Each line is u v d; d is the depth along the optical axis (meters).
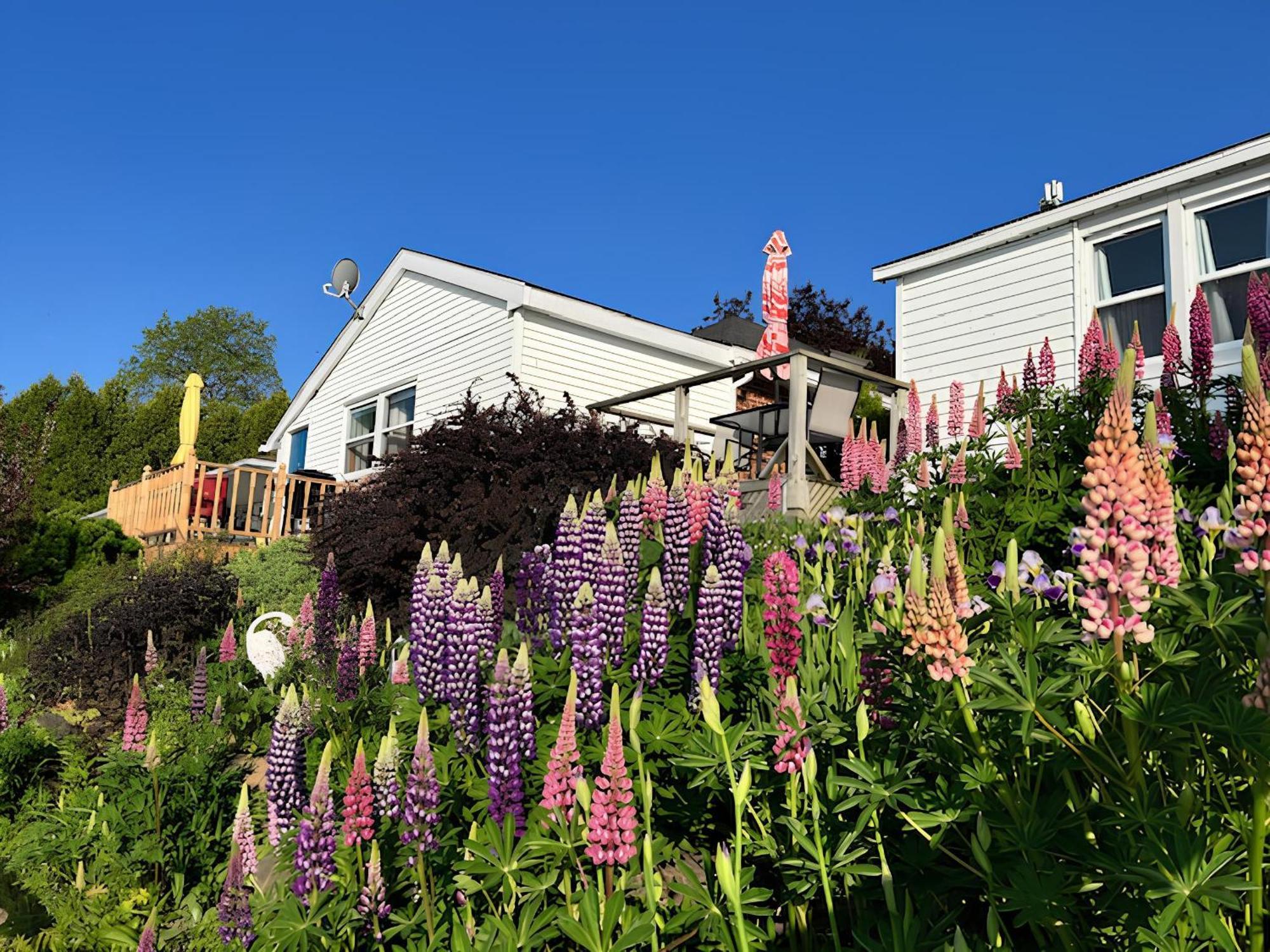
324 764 2.64
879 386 11.11
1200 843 1.43
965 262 11.05
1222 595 1.72
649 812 2.19
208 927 3.98
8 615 13.30
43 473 32.97
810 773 2.05
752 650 3.25
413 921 2.38
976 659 2.21
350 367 17.66
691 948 2.17
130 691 8.05
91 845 4.66
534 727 2.51
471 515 7.55
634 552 3.54
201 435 38.41
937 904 2.04
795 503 8.02
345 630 7.12
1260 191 8.62
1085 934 1.69
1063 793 1.72
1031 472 4.79
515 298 13.23
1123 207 9.64
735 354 15.73
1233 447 2.59
